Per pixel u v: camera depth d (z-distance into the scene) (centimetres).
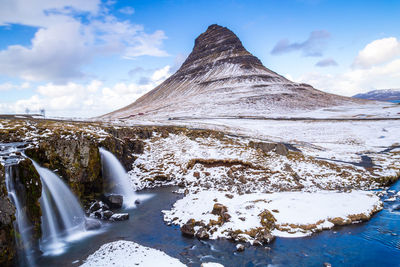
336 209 1587
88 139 1927
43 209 1317
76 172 1672
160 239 1296
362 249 1207
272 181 2283
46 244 1251
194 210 1574
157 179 2381
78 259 1111
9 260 1016
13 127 1811
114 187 2061
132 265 1033
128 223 1498
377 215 1595
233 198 1741
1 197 1010
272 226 1376
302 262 1106
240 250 1178
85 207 1669
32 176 1255
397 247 1223
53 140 1666
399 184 2417
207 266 1027
